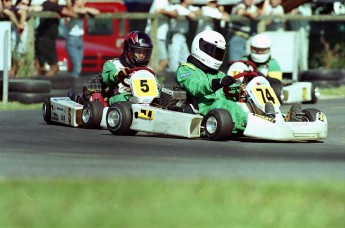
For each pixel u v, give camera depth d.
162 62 48.94
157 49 48.94
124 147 27.22
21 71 45.81
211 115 29.06
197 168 22.94
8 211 17.56
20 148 26.80
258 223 17.08
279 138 28.83
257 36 41.66
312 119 30.11
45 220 17.06
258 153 26.39
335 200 18.67
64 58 47.62
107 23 50.34
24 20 45.78
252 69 36.78
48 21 46.75
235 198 18.64
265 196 18.89
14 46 45.59
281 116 29.11
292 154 26.41
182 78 30.69
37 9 46.66
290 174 22.16
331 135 31.94
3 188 19.22
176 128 29.09
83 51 49.69
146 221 17.02
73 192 18.92
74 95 34.84
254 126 28.88
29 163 23.50
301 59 52.59
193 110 29.84
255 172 22.44
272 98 29.52
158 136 30.27
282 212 17.78
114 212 17.52
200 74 30.78
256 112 29.69
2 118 36.53
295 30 52.12
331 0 55.31
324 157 25.89
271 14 51.19
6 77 41.16
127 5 53.97
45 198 18.42
